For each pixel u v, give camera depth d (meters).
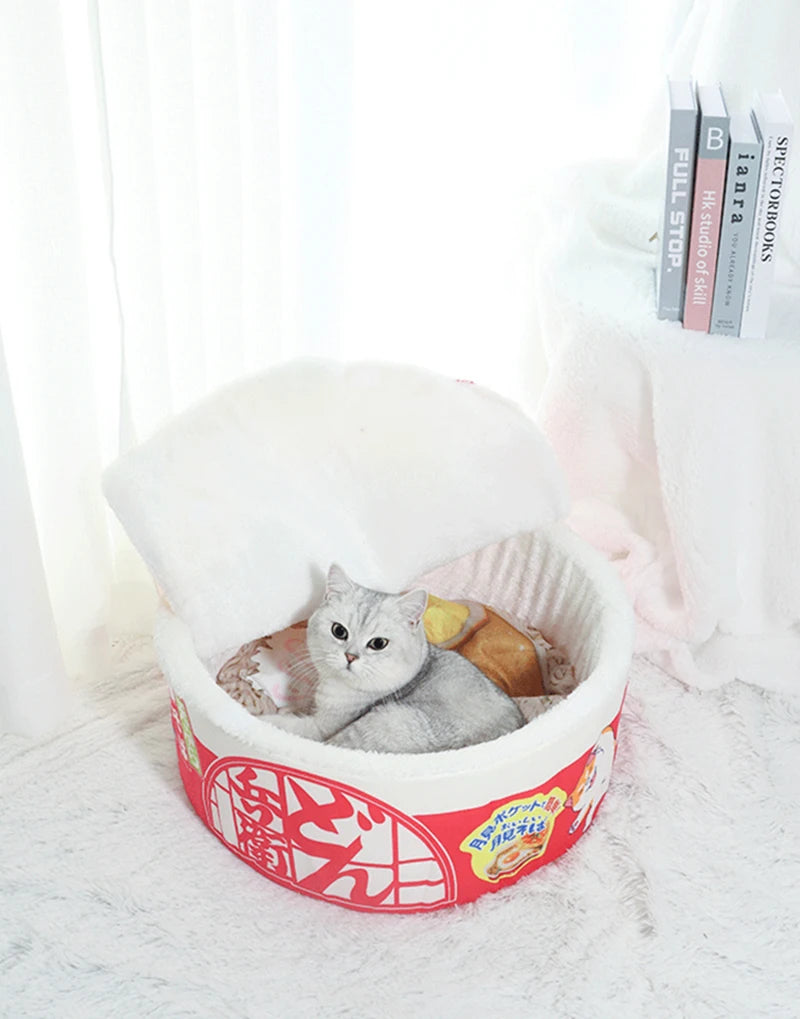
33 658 1.62
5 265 1.55
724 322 1.66
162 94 1.60
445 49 1.93
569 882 1.48
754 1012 1.32
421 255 2.11
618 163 2.04
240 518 1.51
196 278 1.74
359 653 1.47
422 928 1.42
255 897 1.46
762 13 1.78
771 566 1.73
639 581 1.83
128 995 1.33
